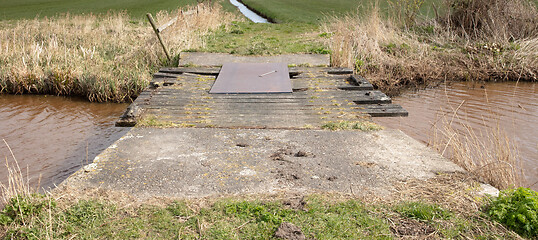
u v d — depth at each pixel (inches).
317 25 690.2
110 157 186.9
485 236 124.1
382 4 810.8
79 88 420.2
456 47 512.1
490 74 457.1
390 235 125.4
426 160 182.1
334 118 250.2
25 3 1088.2
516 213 129.2
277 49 476.4
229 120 247.3
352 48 466.0
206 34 588.7
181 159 184.1
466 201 144.1
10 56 475.8
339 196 149.4
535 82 440.5
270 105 282.2
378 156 186.9
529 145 256.4
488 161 192.9
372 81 427.5
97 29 644.1
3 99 407.8
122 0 1121.4
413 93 407.2
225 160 182.7
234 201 145.0
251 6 1080.8
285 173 168.7
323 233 125.9
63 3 1079.6
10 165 248.2
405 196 148.9
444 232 126.1
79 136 302.8
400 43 512.1
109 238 124.7
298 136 215.9
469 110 338.3
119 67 457.1
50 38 566.3
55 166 247.8
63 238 124.3
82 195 150.6
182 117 254.2
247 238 124.6
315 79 356.5
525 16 531.5
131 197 149.9
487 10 538.3
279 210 139.0
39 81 425.4
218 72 387.2
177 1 1049.5
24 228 127.1
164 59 471.5
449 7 580.4
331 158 184.9
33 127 323.9
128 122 242.5
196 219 134.7
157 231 128.7
